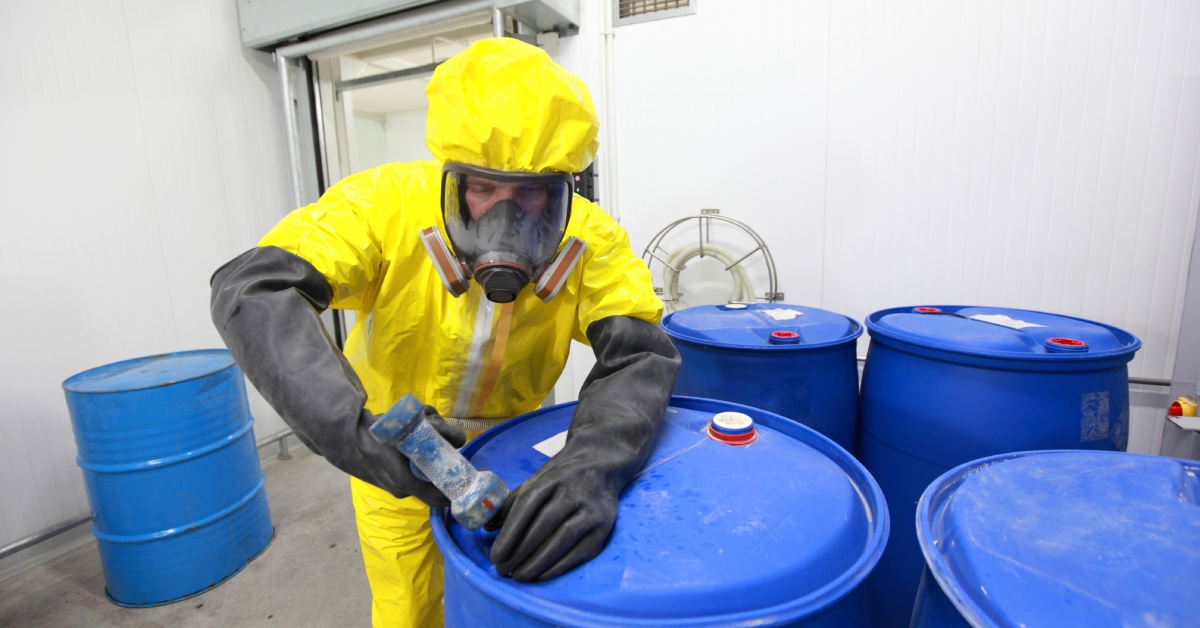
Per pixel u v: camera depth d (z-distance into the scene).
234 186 2.23
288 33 2.02
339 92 2.42
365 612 1.50
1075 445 0.97
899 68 1.71
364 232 0.76
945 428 1.04
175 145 2.03
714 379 1.21
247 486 1.70
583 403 0.72
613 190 2.11
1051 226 1.62
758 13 1.84
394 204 0.79
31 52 1.66
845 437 1.24
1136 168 1.52
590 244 0.85
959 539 0.47
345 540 1.82
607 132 2.07
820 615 0.47
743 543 0.51
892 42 1.70
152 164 1.97
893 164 1.75
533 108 0.66
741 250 1.99
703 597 0.45
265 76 2.32
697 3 1.91
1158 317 1.55
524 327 0.86
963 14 1.62
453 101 0.67
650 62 2.00
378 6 1.81
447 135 0.67
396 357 0.88
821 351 1.17
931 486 0.57
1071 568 0.42
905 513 1.11
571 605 0.46
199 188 2.11
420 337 0.86
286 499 2.07
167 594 1.53
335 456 0.55
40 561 1.74
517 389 0.97
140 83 1.92
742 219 1.97
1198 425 1.29
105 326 1.87
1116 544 0.45
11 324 1.66
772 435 0.75
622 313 0.83
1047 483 0.54
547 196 0.72
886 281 1.82
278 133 2.38
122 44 1.87
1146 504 0.50
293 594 1.57
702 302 2.11
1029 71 1.58
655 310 0.85
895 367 1.13
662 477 0.63
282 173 2.41
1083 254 1.60
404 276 0.81
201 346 2.15
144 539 1.48
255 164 2.30
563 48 2.06
